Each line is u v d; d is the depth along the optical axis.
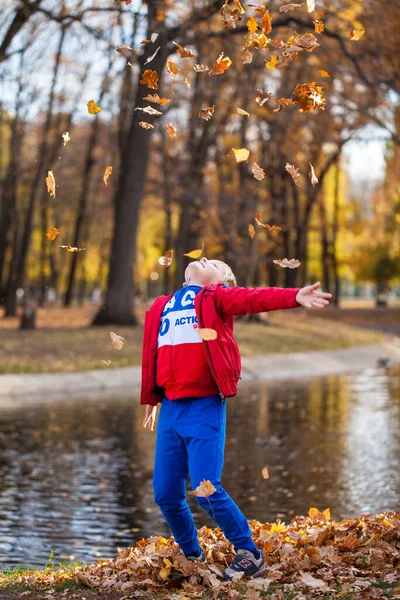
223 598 4.53
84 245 55.88
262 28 4.91
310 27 26.33
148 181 37.31
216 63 4.89
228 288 4.85
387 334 47.81
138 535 7.88
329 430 14.23
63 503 9.12
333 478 10.23
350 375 26.12
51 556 6.69
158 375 4.95
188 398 4.85
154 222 65.25
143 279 86.88
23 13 24.05
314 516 6.36
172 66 4.97
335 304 65.62
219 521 4.85
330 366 28.89
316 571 4.96
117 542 7.64
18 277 41.50
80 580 4.98
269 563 5.16
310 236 67.62
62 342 27.16
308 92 4.92
